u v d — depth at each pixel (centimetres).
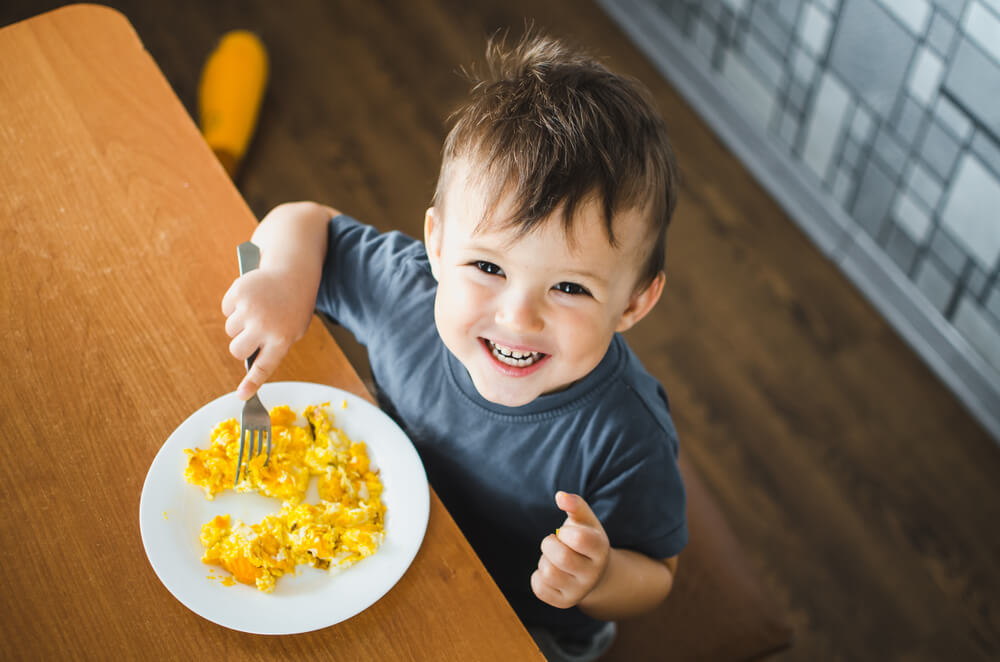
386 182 199
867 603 159
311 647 66
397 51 217
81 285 82
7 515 70
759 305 190
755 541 164
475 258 71
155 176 89
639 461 83
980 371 176
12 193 86
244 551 68
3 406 75
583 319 72
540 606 99
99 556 69
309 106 207
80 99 92
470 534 94
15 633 65
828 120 185
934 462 173
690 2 207
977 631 157
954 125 158
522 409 84
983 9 143
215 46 211
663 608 106
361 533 70
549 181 68
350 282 93
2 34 96
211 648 66
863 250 191
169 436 74
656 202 72
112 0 214
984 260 164
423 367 89
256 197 193
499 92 75
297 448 75
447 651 67
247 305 80
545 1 231
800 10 179
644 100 77
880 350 186
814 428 176
